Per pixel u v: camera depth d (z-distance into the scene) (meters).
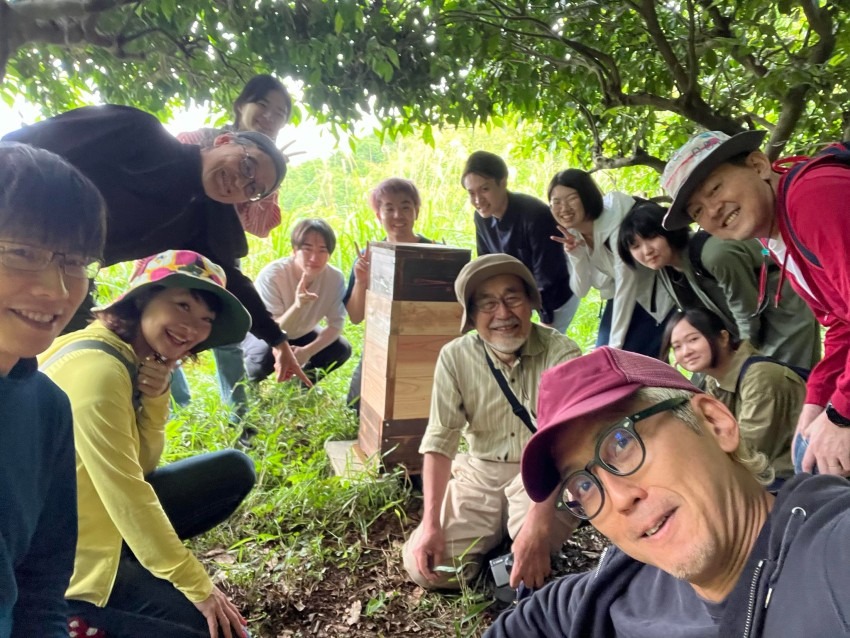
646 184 4.86
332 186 7.33
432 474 2.26
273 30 2.25
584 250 3.28
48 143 2.02
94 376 1.61
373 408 2.96
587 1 2.63
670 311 3.08
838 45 2.52
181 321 1.77
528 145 4.32
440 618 2.04
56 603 1.23
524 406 2.31
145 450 1.96
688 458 0.93
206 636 1.72
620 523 0.96
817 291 1.63
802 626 0.75
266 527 2.53
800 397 2.16
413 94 2.69
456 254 2.71
